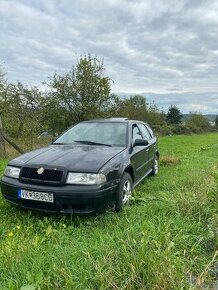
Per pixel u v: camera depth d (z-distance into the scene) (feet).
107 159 16.87
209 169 31.07
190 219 15.56
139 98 120.78
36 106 47.96
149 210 16.83
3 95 49.29
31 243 12.54
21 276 10.32
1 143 40.78
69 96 54.34
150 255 10.63
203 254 12.73
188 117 212.64
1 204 18.15
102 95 54.39
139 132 24.27
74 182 15.31
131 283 9.96
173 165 35.94
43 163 16.16
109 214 16.03
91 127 22.06
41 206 15.67
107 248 11.68
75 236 13.98
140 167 22.29
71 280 9.72
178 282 9.82
